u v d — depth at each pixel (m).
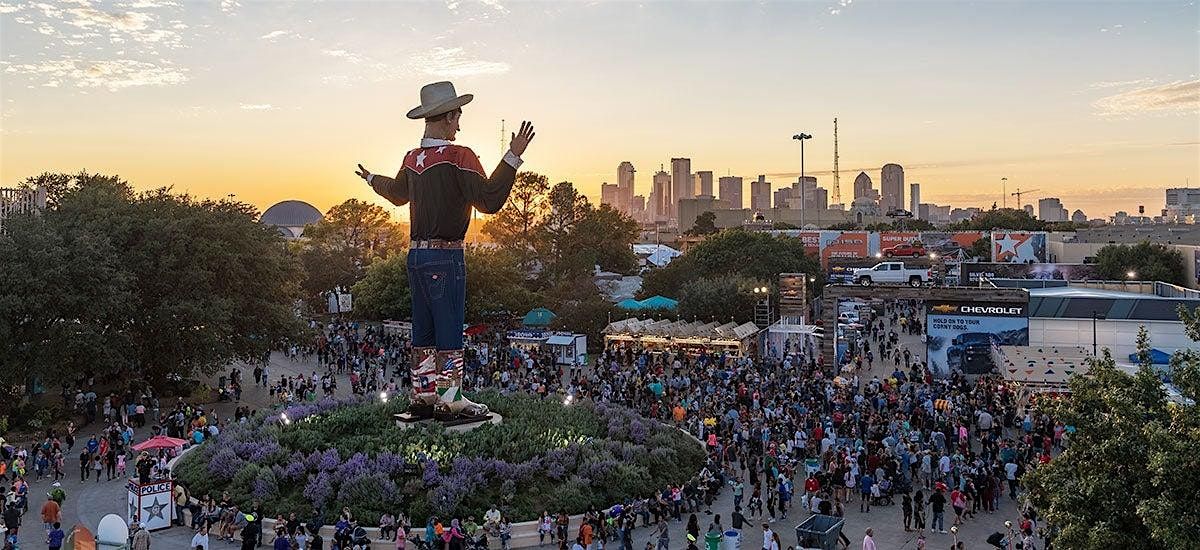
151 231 46.78
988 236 108.38
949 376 54.00
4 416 40.91
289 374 57.94
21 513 28.55
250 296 50.69
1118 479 17.30
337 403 38.22
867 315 79.94
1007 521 28.05
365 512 26.61
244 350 49.81
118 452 35.34
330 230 101.31
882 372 57.00
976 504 29.50
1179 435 17.06
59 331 40.62
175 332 45.16
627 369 53.56
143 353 46.34
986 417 37.47
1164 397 18.83
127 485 29.31
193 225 48.84
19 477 32.34
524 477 28.83
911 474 32.56
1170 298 51.19
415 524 26.58
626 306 71.88
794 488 32.84
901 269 82.56
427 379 33.09
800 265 89.94
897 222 185.88
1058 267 84.69
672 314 72.38
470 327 69.44
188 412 41.31
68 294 41.16
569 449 30.70
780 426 37.09
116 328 44.59
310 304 98.00
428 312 32.81
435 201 31.59
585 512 27.75
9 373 40.56
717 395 42.78
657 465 31.81
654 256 122.50
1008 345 52.00
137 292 46.25
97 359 42.06
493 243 104.12
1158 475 16.09
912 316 78.69
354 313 81.62
